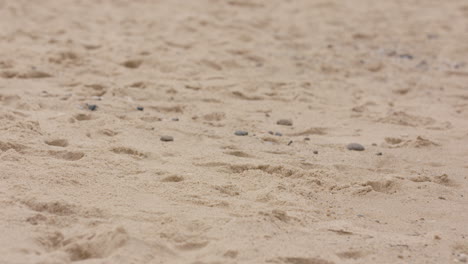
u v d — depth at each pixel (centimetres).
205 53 450
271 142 347
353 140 355
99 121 349
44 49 438
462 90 428
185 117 368
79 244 279
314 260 278
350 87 422
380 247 285
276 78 424
